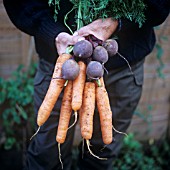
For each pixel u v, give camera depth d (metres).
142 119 1.44
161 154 1.43
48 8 0.82
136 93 0.97
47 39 0.82
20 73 1.32
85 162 1.03
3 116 1.30
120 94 0.94
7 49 1.28
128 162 1.35
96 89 0.75
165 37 1.30
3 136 1.38
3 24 1.24
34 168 0.99
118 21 0.77
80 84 0.73
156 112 1.44
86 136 0.75
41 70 0.94
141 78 0.97
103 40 0.76
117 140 1.00
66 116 0.76
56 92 0.74
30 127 1.36
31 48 1.30
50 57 0.89
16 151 1.39
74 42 0.74
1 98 1.29
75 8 0.79
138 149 1.41
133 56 0.89
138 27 0.84
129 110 0.98
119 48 0.86
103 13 0.76
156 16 0.81
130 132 1.45
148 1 0.79
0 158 1.37
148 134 1.46
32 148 1.00
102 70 0.71
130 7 0.78
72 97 0.73
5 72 1.32
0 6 1.21
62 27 0.82
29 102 1.30
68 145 0.99
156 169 1.37
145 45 0.90
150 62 1.36
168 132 1.48
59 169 1.02
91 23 0.76
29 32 0.84
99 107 0.76
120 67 0.90
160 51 1.30
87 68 0.71
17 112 1.34
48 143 0.95
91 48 0.71
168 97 1.43
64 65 0.71
